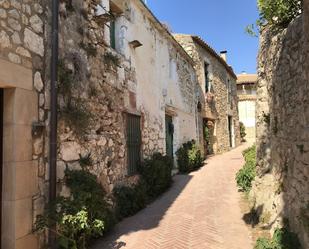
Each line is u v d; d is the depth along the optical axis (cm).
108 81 636
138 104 819
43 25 430
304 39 356
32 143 397
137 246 469
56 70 434
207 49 1700
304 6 345
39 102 414
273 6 442
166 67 1107
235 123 2302
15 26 377
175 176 1099
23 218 375
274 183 536
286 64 450
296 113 401
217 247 456
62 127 464
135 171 772
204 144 1644
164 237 505
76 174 476
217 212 641
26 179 384
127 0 780
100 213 463
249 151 1125
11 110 372
